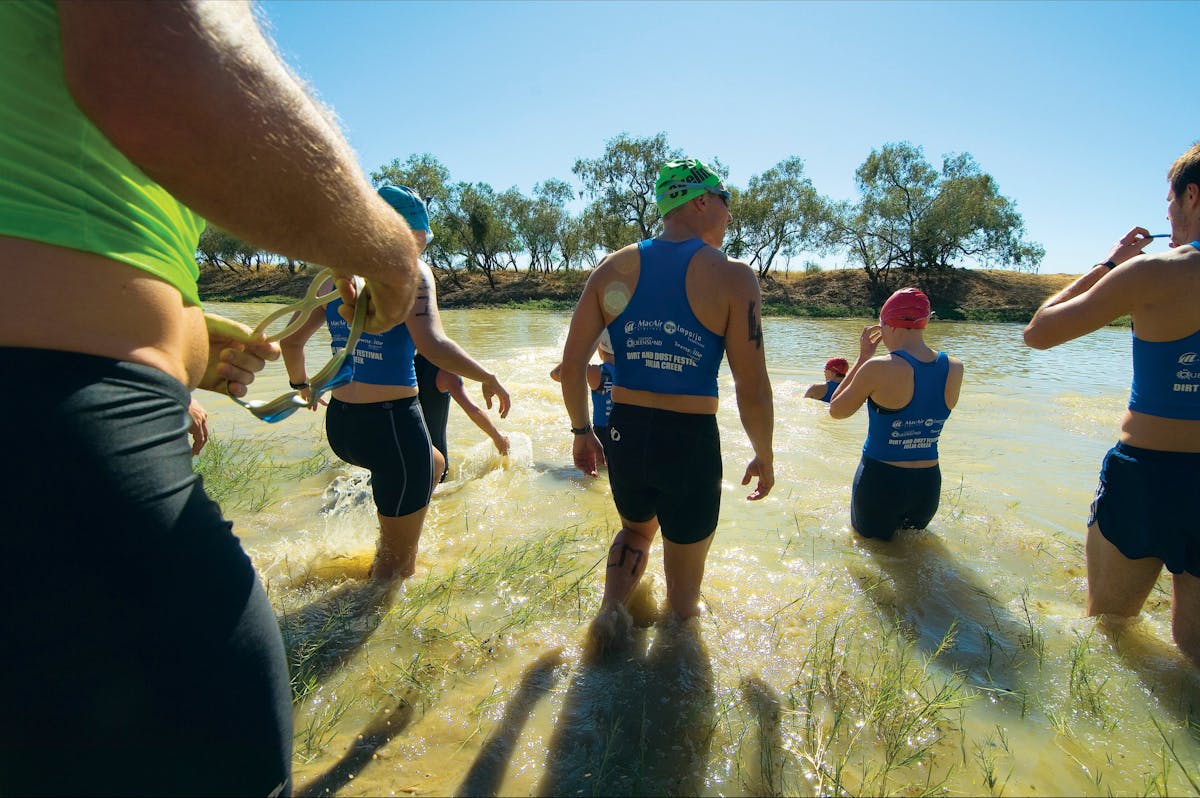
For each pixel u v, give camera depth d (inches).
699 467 110.7
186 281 52.9
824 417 298.0
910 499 150.6
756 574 135.7
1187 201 109.3
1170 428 106.7
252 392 341.7
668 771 81.3
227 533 49.6
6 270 40.1
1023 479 211.0
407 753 84.6
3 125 40.8
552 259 2536.9
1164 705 95.6
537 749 85.2
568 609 120.3
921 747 86.7
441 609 119.8
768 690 97.2
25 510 38.9
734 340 108.8
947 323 1389.0
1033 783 81.2
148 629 42.1
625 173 2127.2
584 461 124.1
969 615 121.7
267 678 48.2
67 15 37.0
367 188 51.1
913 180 1971.0
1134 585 112.8
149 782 42.9
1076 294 121.3
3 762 41.3
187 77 37.4
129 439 42.7
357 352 125.4
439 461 141.4
